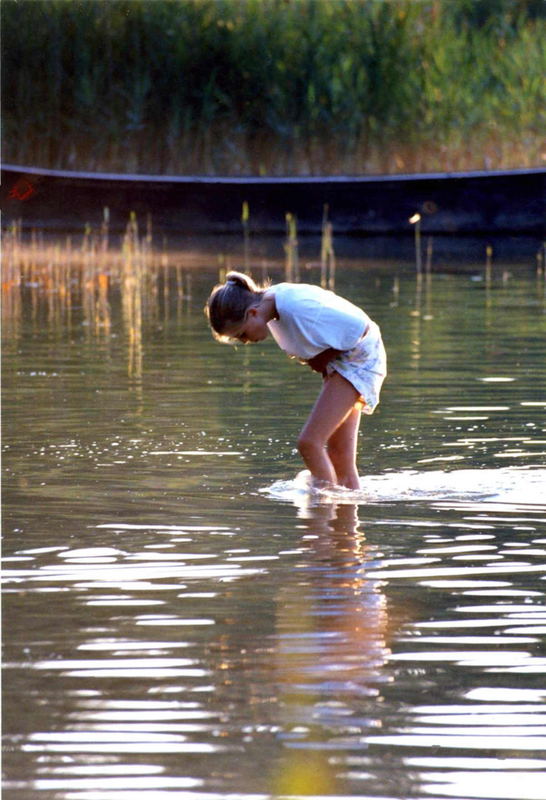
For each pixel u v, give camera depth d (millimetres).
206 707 8555
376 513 13359
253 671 9109
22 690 8797
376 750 8008
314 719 8391
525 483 14617
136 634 9805
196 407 19219
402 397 19953
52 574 11234
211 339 27141
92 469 15273
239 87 51562
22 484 14500
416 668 9172
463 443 16734
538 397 19828
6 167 50312
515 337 26453
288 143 51562
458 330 27656
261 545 12109
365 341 15164
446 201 48906
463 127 51344
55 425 17875
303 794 7508
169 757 7918
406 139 51469
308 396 20094
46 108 51625
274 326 15516
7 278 39125
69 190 50312
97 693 8773
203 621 10070
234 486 14461
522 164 51438
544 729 8273
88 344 26422
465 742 8094
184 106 51562
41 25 51281
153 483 14578
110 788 7570
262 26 51344
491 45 51969
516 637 9750
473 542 12250
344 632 9828
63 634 9797
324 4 51500
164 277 39312
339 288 36062
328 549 12000
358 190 49250
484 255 45469
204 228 49938
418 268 40562
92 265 42625
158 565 11500
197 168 51719
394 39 51156
